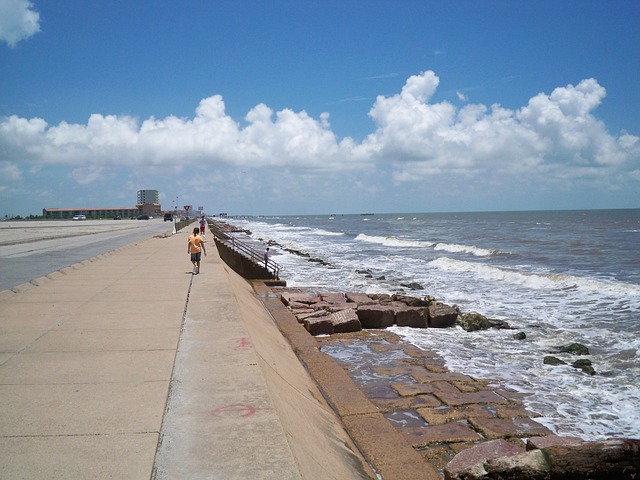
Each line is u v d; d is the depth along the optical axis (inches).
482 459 183.3
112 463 143.1
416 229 3373.5
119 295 454.0
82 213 7490.2
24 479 133.7
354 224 5019.7
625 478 170.1
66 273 624.1
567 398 330.6
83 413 181.0
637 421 293.4
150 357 255.6
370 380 365.1
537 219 4913.9
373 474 210.1
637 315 601.9
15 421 173.5
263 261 1031.6
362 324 560.7
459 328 558.9
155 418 176.4
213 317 357.1
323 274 1079.6
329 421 252.4
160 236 1562.5
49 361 247.6
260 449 152.8
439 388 346.3
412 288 863.7
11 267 716.7
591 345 477.1
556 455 170.9
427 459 237.6
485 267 1051.3
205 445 155.0
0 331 312.0
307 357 395.2
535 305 686.5
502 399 326.0
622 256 1278.3
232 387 209.8
